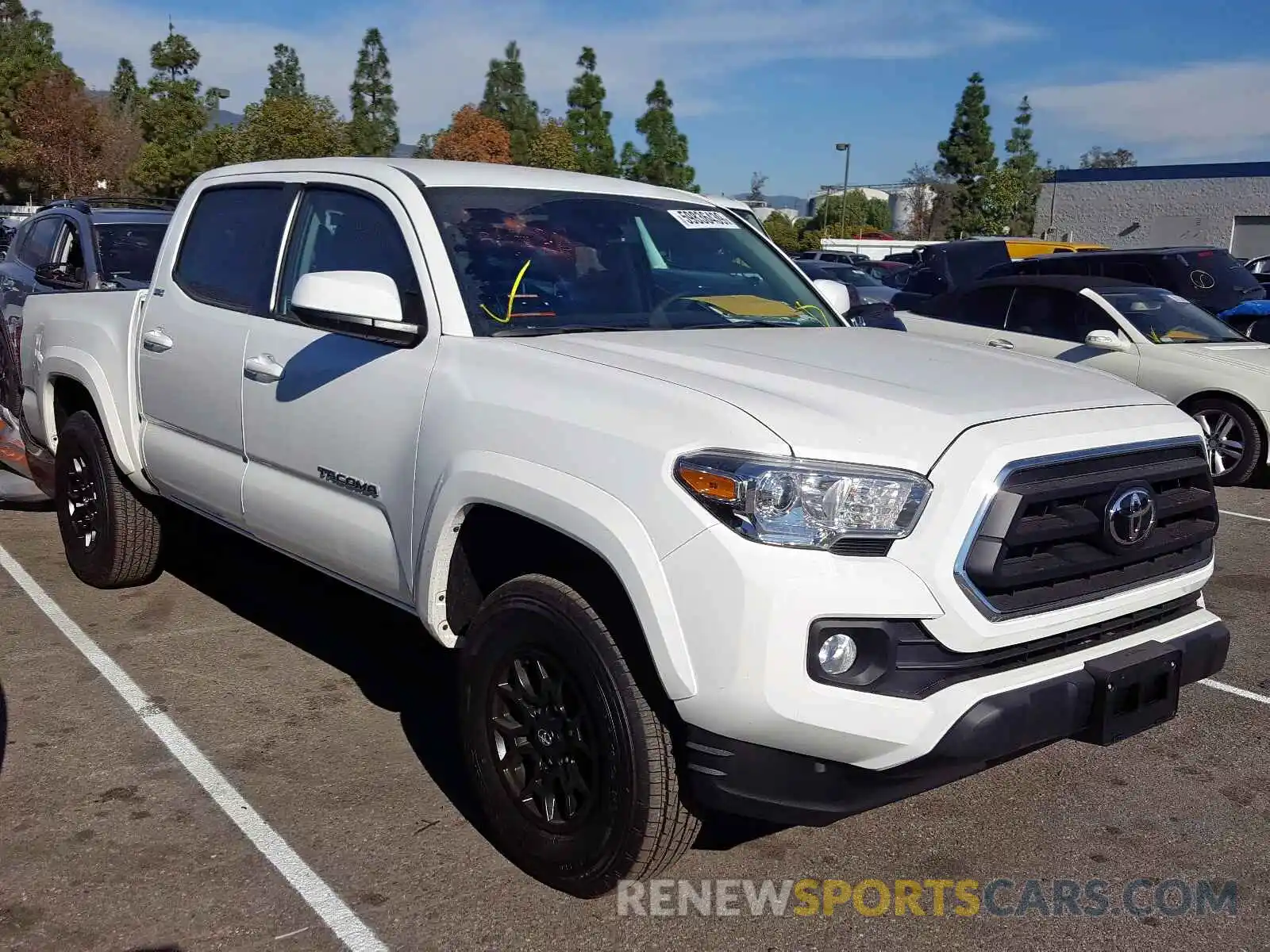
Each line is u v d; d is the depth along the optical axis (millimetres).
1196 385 9398
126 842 3395
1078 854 3508
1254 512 8508
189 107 51344
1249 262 24906
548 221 3975
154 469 4867
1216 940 3072
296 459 3934
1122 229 47031
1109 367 9852
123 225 8633
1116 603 3004
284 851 3365
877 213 93062
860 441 2748
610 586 2967
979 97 58656
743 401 2846
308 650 4965
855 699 2639
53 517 7047
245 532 4422
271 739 4098
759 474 2633
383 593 3721
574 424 2977
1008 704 2750
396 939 2977
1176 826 3695
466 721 3348
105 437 5262
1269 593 6352
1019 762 4160
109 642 4980
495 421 3162
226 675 4660
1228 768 4125
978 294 11078
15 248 9758
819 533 2646
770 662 2594
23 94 52406
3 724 4148
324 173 4176
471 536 3369
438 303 3529
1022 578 2768
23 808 3570
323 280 3391
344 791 3734
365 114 57719
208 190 4820
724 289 4242
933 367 3365
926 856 3479
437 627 3430
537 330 3576
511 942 2977
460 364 3381
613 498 2828
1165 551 3125
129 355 4965
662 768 2861
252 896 3137
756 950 2975
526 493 3000
